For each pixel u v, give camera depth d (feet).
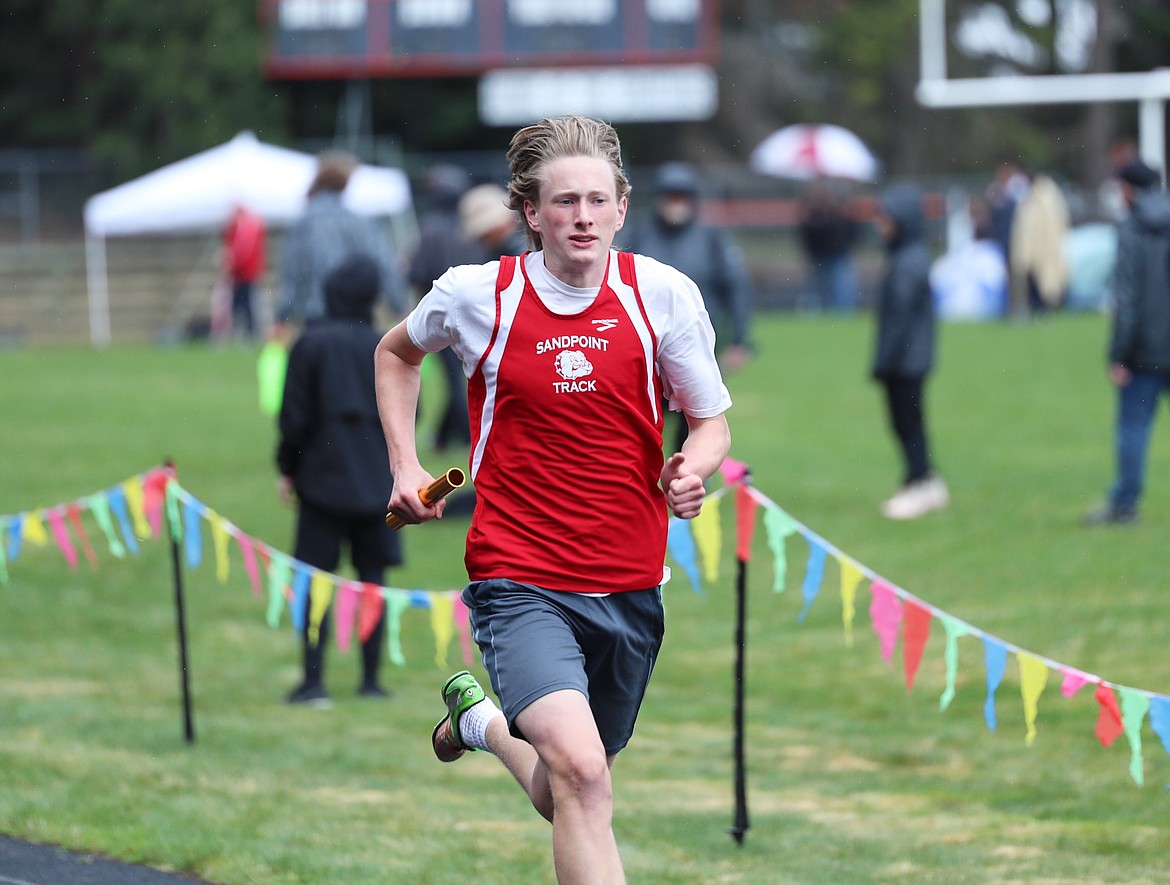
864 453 133.59
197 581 94.89
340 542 70.64
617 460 37.35
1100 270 261.65
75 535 105.81
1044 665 44.57
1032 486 113.80
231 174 232.73
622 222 38.06
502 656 36.68
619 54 291.17
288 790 57.98
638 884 47.39
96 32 346.54
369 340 69.62
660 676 75.82
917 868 48.85
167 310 277.64
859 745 64.34
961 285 268.21
